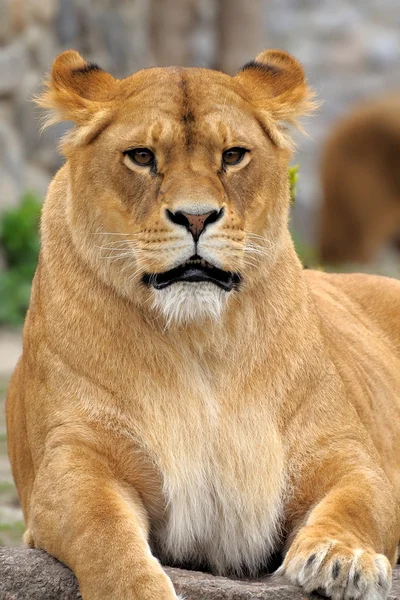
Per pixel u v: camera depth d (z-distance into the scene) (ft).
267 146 26.91
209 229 24.99
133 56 97.81
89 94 27.43
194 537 26.61
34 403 27.27
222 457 26.43
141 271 25.84
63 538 24.73
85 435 26.07
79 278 26.78
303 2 155.22
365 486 26.20
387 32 151.33
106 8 94.68
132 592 23.25
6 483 44.34
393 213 100.12
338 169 100.27
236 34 104.78
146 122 25.82
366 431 28.43
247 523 26.55
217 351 26.53
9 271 76.84
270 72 28.71
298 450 26.99
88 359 26.43
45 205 28.55
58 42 89.76
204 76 27.07
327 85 140.05
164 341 26.30
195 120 25.86
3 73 83.87
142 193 25.67
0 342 69.56
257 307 26.89
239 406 26.63
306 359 27.37
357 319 33.94
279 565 27.45
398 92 115.24
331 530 24.76
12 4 84.53
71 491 25.14
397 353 34.47
